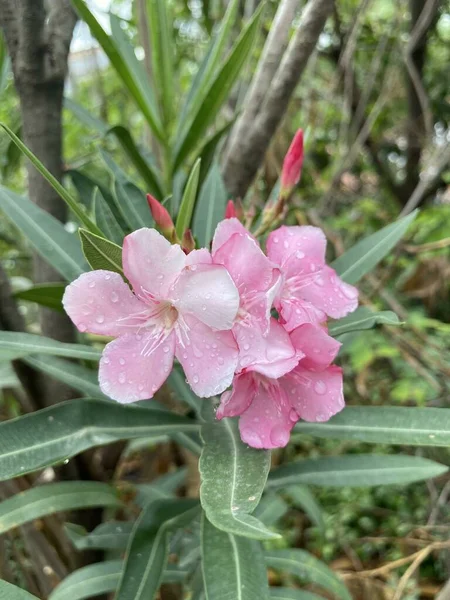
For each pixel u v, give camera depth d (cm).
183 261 12
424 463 16
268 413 13
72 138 44
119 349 12
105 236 16
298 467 17
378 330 32
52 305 18
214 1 34
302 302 14
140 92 21
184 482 27
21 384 19
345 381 36
